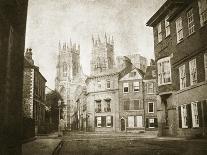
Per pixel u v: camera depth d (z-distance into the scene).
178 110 21.25
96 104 52.41
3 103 8.28
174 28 22.22
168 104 23.11
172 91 22.55
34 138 21.11
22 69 9.70
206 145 14.02
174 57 22.25
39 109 35.69
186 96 19.98
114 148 14.38
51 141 18.78
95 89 52.72
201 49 18.14
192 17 19.59
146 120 47.19
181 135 20.67
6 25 8.59
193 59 19.36
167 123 23.42
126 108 49.00
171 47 22.81
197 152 11.47
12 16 9.46
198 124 18.42
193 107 18.92
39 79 35.53
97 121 51.84
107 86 51.53
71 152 12.63
